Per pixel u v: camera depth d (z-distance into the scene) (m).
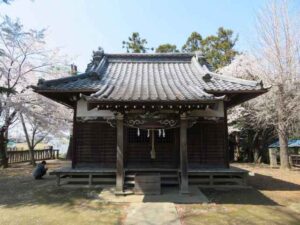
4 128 14.82
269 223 5.24
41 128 17.33
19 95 14.24
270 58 14.53
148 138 9.62
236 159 21.12
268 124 15.73
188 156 9.58
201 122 9.66
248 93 8.77
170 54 12.67
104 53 12.65
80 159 9.54
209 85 9.37
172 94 7.69
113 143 9.61
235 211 6.08
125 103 7.08
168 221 5.37
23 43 15.02
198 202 6.85
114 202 6.90
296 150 19.16
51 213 5.97
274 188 8.79
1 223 5.30
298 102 13.17
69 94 9.35
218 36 26.50
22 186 9.28
